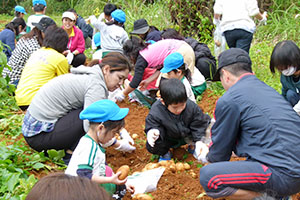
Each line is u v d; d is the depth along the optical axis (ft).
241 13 17.42
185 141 11.91
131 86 14.88
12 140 12.80
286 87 11.96
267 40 23.32
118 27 18.85
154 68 14.84
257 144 8.10
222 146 8.61
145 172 10.70
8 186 9.32
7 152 10.70
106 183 8.48
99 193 3.58
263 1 26.30
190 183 10.63
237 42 17.97
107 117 7.98
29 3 53.31
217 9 18.35
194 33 25.31
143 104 16.42
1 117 14.39
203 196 9.98
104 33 18.69
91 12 37.73
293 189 7.89
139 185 10.18
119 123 8.18
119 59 10.09
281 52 10.09
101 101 8.21
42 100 10.66
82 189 3.54
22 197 8.82
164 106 11.12
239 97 8.24
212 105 15.76
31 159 11.05
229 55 8.82
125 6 31.73
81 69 10.59
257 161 8.04
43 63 12.57
